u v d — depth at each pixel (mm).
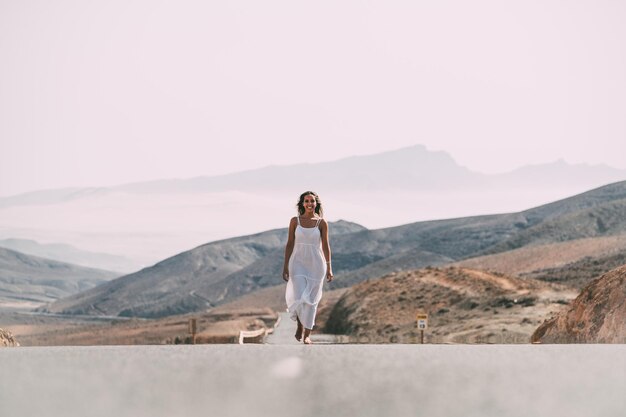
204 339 66562
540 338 23422
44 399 5891
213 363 8328
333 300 144625
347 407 5582
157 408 5520
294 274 12602
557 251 155125
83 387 6531
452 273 80062
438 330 59906
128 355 9406
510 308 63500
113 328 162625
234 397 6027
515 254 163625
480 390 6281
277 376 7215
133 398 5957
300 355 9250
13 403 5695
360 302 79688
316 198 12711
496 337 46406
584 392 6145
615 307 20391
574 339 21469
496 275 79125
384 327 69375
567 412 5320
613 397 5910
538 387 6422
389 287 80625
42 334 167750
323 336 67938
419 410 5441
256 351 9938
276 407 5594
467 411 5387
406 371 7512
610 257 127938
